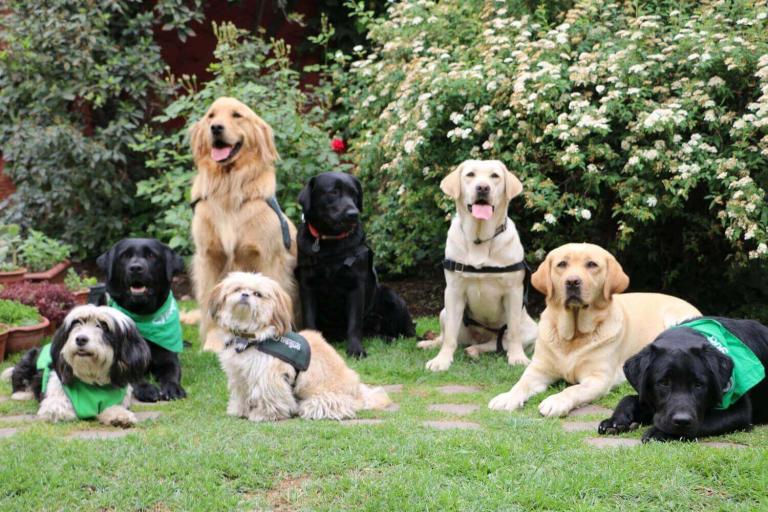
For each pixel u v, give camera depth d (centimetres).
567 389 482
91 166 906
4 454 371
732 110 680
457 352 635
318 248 643
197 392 516
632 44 688
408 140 716
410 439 387
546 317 518
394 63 820
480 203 578
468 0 831
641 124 642
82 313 447
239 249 638
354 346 633
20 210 938
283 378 440
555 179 737
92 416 447
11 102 950
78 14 929
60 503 324
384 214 821
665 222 777
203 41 1141
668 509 315
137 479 341
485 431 409
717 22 695
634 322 530
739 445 396
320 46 1162
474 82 702
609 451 372
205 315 649
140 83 962
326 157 862
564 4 804
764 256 636
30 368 503
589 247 503
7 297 669
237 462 356
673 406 387
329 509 316
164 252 545
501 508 314
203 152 643
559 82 675
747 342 432
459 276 599
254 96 880
